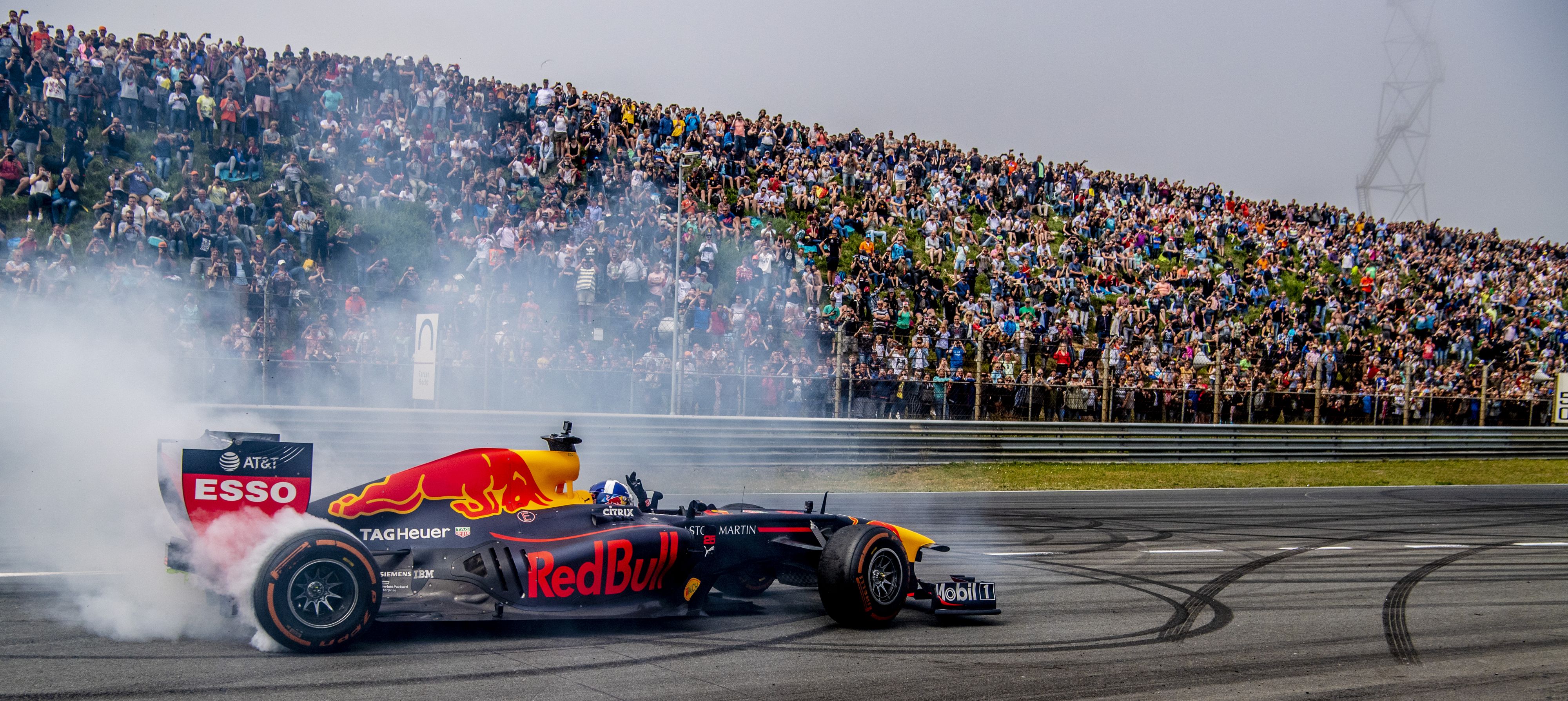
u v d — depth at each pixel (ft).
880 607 26.25
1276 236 127.95
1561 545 48.57
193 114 76.38
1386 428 95.20
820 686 20.83
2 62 70.69
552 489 25.50
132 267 60.34
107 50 74.54
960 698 20.36
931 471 72.90
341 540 21.39
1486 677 23.56
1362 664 24.35
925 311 88.79
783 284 85.81
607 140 92.43
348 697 18.63
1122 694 21.11
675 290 68.23
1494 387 110.01
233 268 64.39
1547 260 154.51
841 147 105.81
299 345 60.13
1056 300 98.48
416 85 85.87
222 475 21.25
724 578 29.58
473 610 23.02
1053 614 29.17
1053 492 67.97
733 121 100.07
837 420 70.95
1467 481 87.10
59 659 20.51
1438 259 138.92
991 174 112.78
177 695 18.39
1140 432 83.05
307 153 79.97
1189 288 110.42
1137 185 124.57
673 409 66.59
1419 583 36.47
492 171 85.25
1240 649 25.52
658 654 22.74
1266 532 50.11
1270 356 104.53
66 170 66.44
